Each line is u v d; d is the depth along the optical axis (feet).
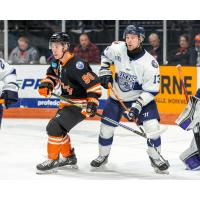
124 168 28.32
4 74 27.86
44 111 46.11
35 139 37.11
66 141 27.32
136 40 25.55
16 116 46.44
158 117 26.84
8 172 27.14
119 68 26.45
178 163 29.71
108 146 27.55
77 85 26.21
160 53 49.16
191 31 49.24
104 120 27.20
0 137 37.70
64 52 25.89
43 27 53.06
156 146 26.71
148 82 25.85
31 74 46.01
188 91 42.96
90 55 48.01
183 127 26.61
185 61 47.96
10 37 51.83
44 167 26.55
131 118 25.55
